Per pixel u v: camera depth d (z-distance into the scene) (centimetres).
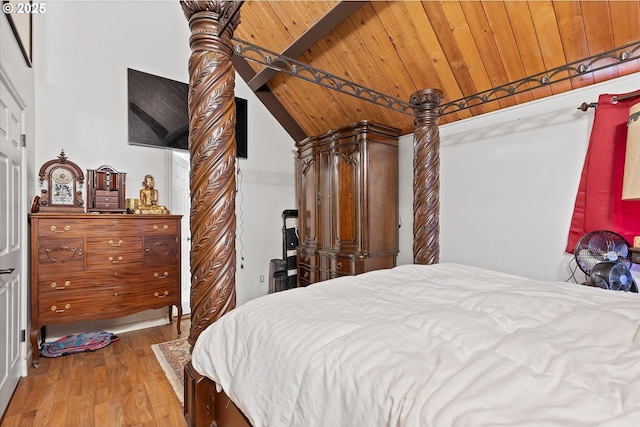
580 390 59
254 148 401
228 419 113
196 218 127
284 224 418
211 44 125
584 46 203
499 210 264
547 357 71
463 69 252
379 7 241
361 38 272
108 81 306
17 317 209
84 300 254
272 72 337
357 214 318
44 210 260
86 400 190
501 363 69
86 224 255
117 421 171
